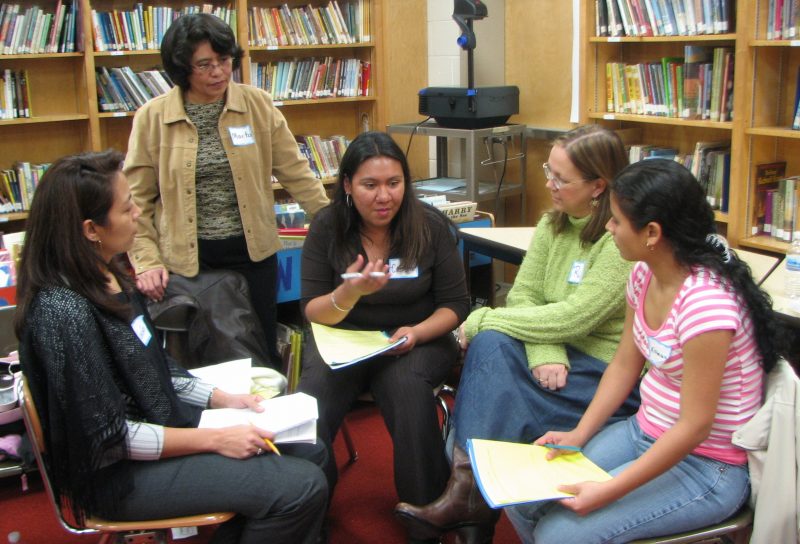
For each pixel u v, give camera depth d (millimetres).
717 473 1574
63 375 1545
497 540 2361
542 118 4562
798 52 3273
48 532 2477
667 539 1558
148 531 1720
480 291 3990
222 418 1841
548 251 2213
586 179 1986
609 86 3957
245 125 2732
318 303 2221
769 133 3213
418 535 2018
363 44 4730
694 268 1530
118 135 4285
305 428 1813
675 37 3504
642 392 1726
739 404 1558
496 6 4617
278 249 2945
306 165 2988
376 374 2236
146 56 4305
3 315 2520
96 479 1636
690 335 1487
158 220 2762
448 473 2193
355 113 5078
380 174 2125
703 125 3482
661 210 1500
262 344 2729
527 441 2008
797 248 2459
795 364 2035
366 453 2922
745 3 3170
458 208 3486
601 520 1562
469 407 2025
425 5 5047
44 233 1597
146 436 1652
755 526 1533
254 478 1689
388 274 2125
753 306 1523
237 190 2748
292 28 4484
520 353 2051
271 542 1710
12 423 2408
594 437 1814
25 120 3830
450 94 4320
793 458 1486
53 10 3967
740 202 3395
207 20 2535
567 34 4289
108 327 1642
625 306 2020
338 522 2488
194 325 2613
